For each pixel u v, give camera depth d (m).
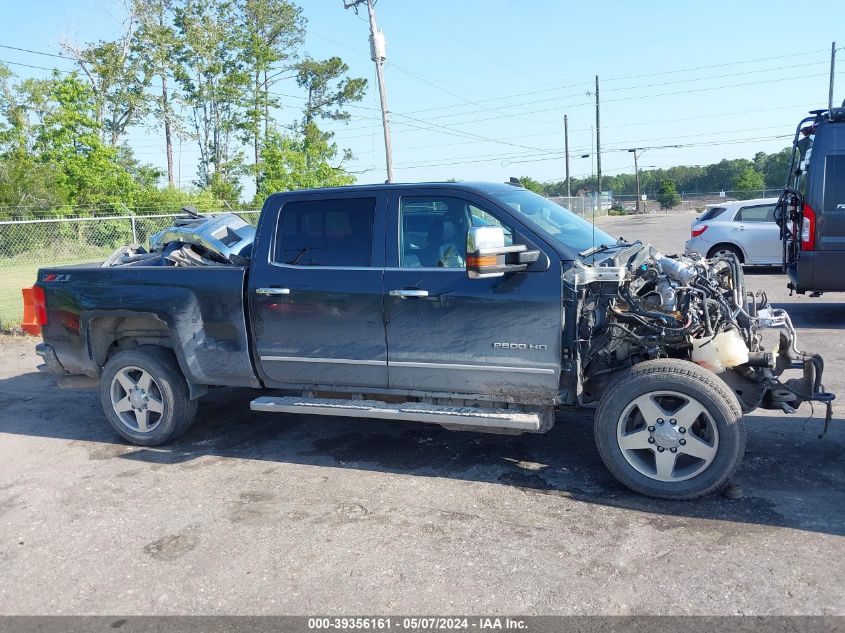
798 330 9.08
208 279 5.30
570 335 4.41
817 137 8.64
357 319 4.88
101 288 5.64
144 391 5.68
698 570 3.51
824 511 4.07
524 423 4.47
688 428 4.21
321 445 5.61
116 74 45.62
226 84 45.88
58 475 5.19
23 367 8.94
